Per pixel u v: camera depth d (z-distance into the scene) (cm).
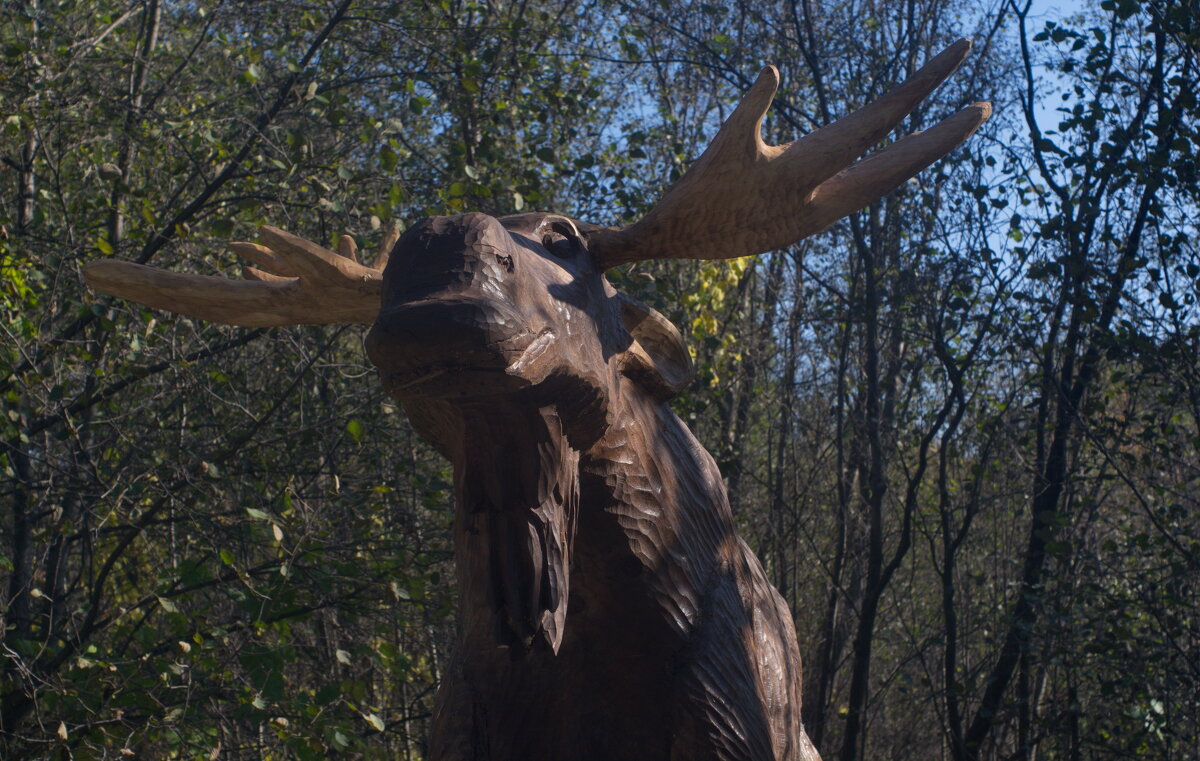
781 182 212
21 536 698
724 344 886
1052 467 860
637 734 204
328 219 718
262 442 631
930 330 895
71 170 823
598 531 202
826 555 1248
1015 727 959
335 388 737
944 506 916
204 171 711
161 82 860
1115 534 1020
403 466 636
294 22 754
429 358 158
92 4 803
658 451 211
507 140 775
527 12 893
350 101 770
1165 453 762
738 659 210
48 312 632
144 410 679
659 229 214
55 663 584
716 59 985
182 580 571
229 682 569
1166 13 732
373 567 618
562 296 187
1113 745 812
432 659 772
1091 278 798
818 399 1219
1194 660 729
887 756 1175
